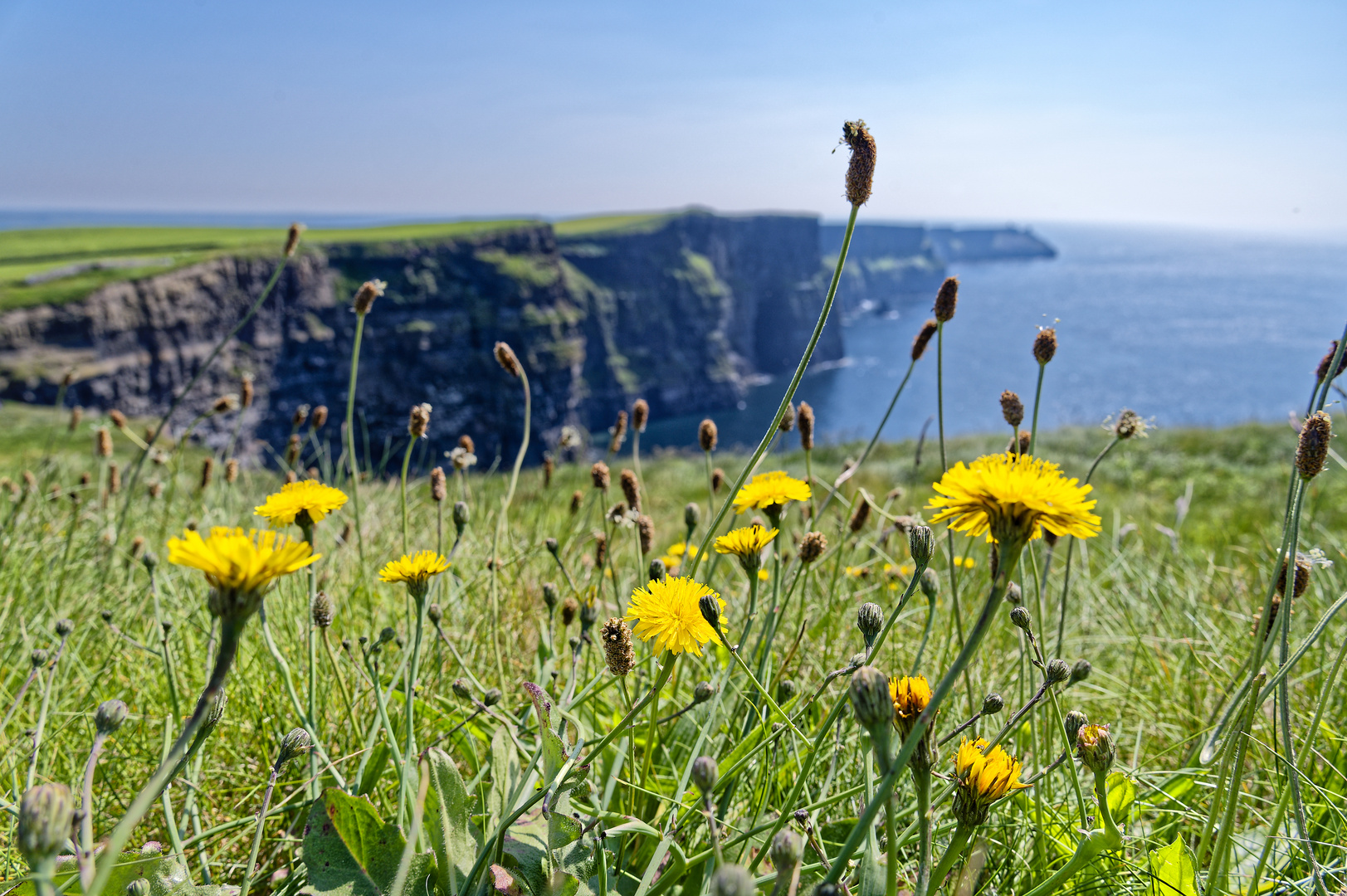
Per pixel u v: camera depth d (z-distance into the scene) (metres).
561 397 82.94
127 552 3.23
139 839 1.67
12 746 1.86
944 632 2.70
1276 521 5.58
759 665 1.77
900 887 1.37
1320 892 1.39
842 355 142.50
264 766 1.86
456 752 1.86
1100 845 1.22
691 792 1.56
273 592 2.62
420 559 1.53
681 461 14.90
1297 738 2.09
